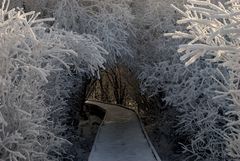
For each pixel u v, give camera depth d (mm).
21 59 5488
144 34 10859
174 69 9500
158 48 10180
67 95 8359
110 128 10633
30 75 5688
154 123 12273
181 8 10445
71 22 9609
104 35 9336
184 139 10539
